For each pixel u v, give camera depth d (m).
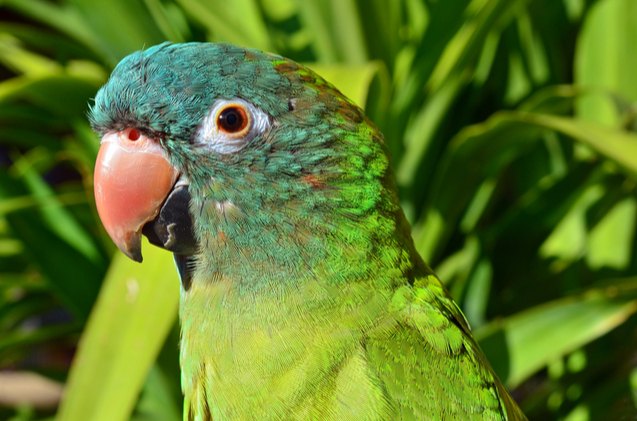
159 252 0.56
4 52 0.66
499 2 0.60
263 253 0.54
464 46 0.61
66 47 0.67
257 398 0.53
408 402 0.53
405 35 0.65
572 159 0.66
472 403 0.53
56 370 0.67
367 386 0.53
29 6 0.68
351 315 0.53
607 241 0.66
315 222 0.53
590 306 0.59
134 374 0.55
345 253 0.53
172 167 0.54
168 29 0.61
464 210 0.66
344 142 0.54
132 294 0.55
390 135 0.62
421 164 0.63
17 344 0.67
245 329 0.54
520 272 0.66
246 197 0.54
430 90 0.62
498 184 0.67
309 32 0.64
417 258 0.55
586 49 0.67
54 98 0.62
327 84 0.54
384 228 0.54
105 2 0.61
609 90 0.63
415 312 0.54
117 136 0.54
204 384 0.54
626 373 0.64
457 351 0.54
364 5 0.61
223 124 0.53
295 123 0.53
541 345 0.60
